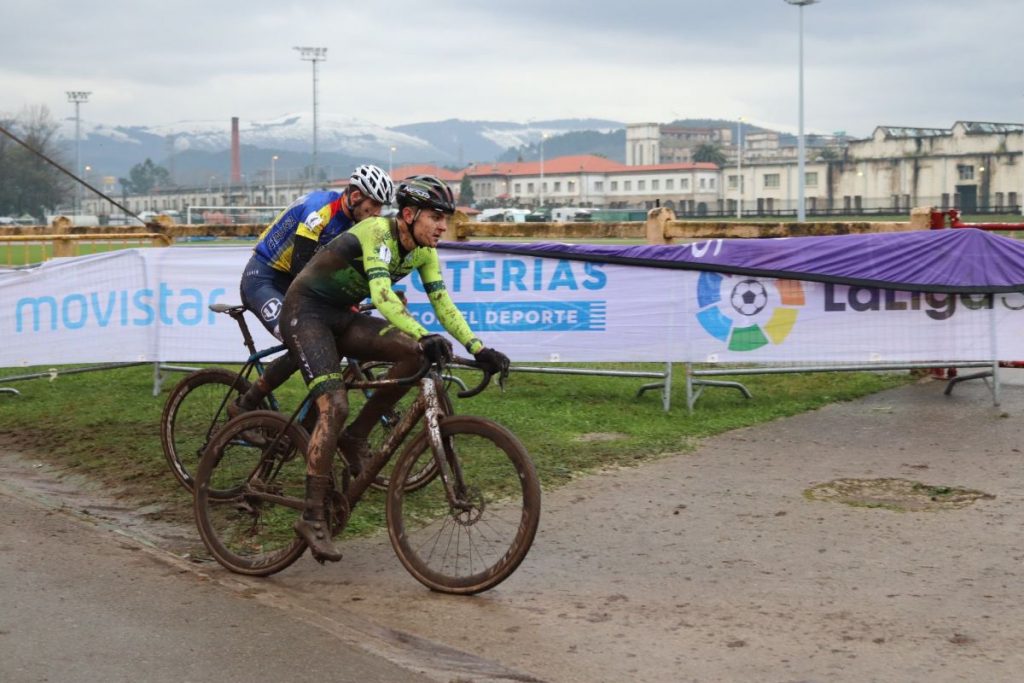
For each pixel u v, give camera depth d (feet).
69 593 13.50
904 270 24.50
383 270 13.97
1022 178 277.03
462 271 26.32
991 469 19.30
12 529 16.03
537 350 26.05
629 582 14.30
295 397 26.81
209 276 27.35
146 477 19.67
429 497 17.37
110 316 27.73
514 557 13.51
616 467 19.90
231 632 12.33
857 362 25.04
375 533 16.39
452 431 13.93
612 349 25.59
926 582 13.99
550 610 13.41
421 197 13.97
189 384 18.49
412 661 11.78
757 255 24.84
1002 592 13.57
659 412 24.67
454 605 13.61
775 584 14.10
